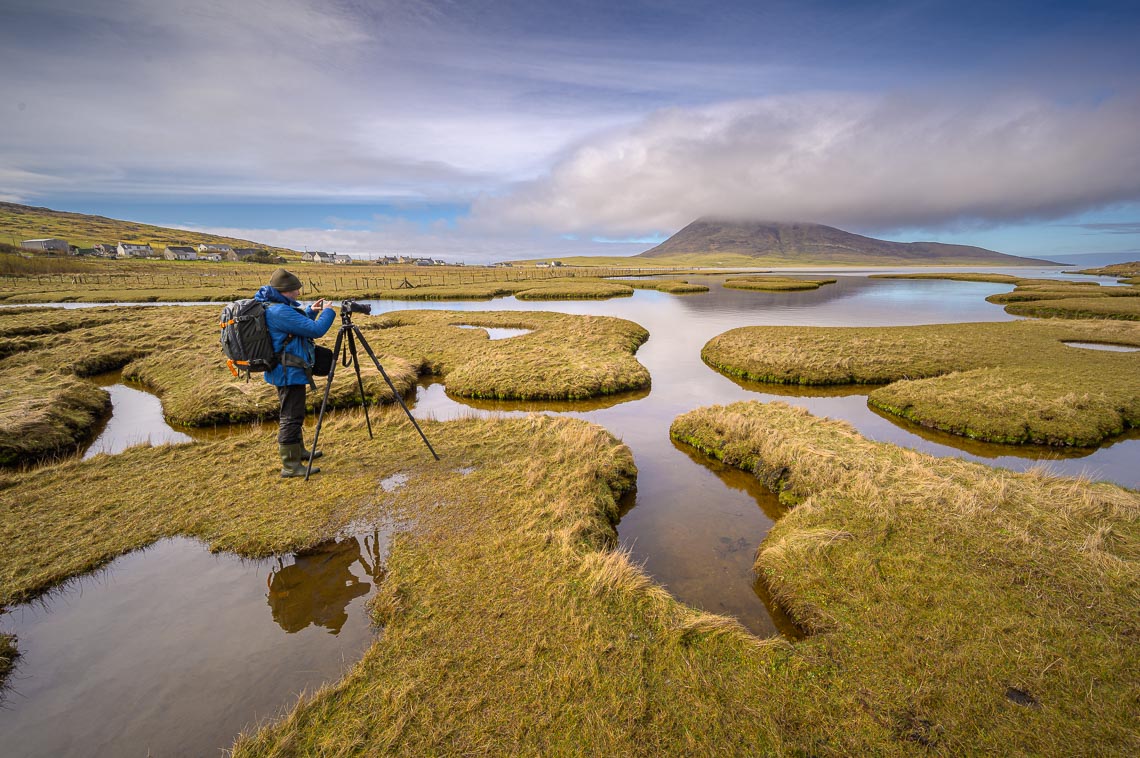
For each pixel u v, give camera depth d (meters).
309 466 9.20
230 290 62.31
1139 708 4.31
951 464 9.88
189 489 8.75
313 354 8.77
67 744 4.21
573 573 6.39
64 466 9.70
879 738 4.19
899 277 107.94
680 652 5.13
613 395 18.55
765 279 97.62
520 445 11.01
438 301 58.31
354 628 5.61
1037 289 60.88
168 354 22.78
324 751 4.06
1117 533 6.93
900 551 6.84
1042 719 4.27
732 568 7.55
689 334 32.75
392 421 12.62
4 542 7.12
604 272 141.75
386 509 8.09
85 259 135.88
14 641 5.35
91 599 6.07
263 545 7.08
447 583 6.21
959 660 4.94
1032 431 13.51
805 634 5.90
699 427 13.41
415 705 4.48
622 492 10.08
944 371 20.38
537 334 29.88
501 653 5.08
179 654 5.22
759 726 4.32
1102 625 5.27
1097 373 18.67
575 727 4.29
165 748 4.18
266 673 4.98
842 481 9.16
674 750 4.11
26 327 28.75
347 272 128.75
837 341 26.72
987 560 6.48
